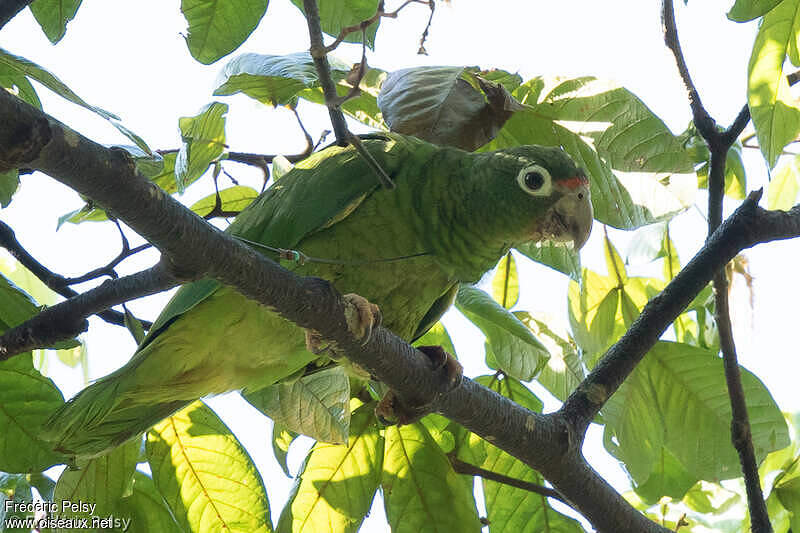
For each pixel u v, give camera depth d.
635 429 7.00
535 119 6.69
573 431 6.13
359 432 6.70
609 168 6.55
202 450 6.61
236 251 4.54
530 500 7.22
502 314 6.33
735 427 6.52
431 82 6.15
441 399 5.68
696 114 6.47
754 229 6.41
